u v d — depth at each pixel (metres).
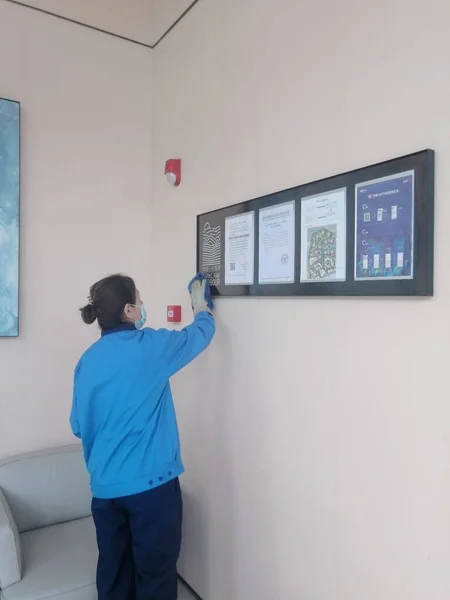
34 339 2.38
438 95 1.15
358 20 1.36
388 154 1.27
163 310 2.53
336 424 1.44
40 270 2.39
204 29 2.14
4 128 2.22
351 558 1.39
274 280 1.67
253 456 1.81
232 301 1.93
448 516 1.13
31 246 2.36
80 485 2.32
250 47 1.82
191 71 2.25
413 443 1.21
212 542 2.06
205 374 2.11
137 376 1.70
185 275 2.31
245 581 1.86
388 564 1.28
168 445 1.82
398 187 1.22
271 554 1.72
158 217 2.60
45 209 2.39
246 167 1.85
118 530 1.82
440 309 1.14
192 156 2.24
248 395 1.84
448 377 1.13
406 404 1.23
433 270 1.16
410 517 1.22
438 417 1.15
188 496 2.25
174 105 2.41
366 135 1.34
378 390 1.31
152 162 2.68
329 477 1.47
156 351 1.72
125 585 1.85
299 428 1.59
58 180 2.43
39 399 2.40
